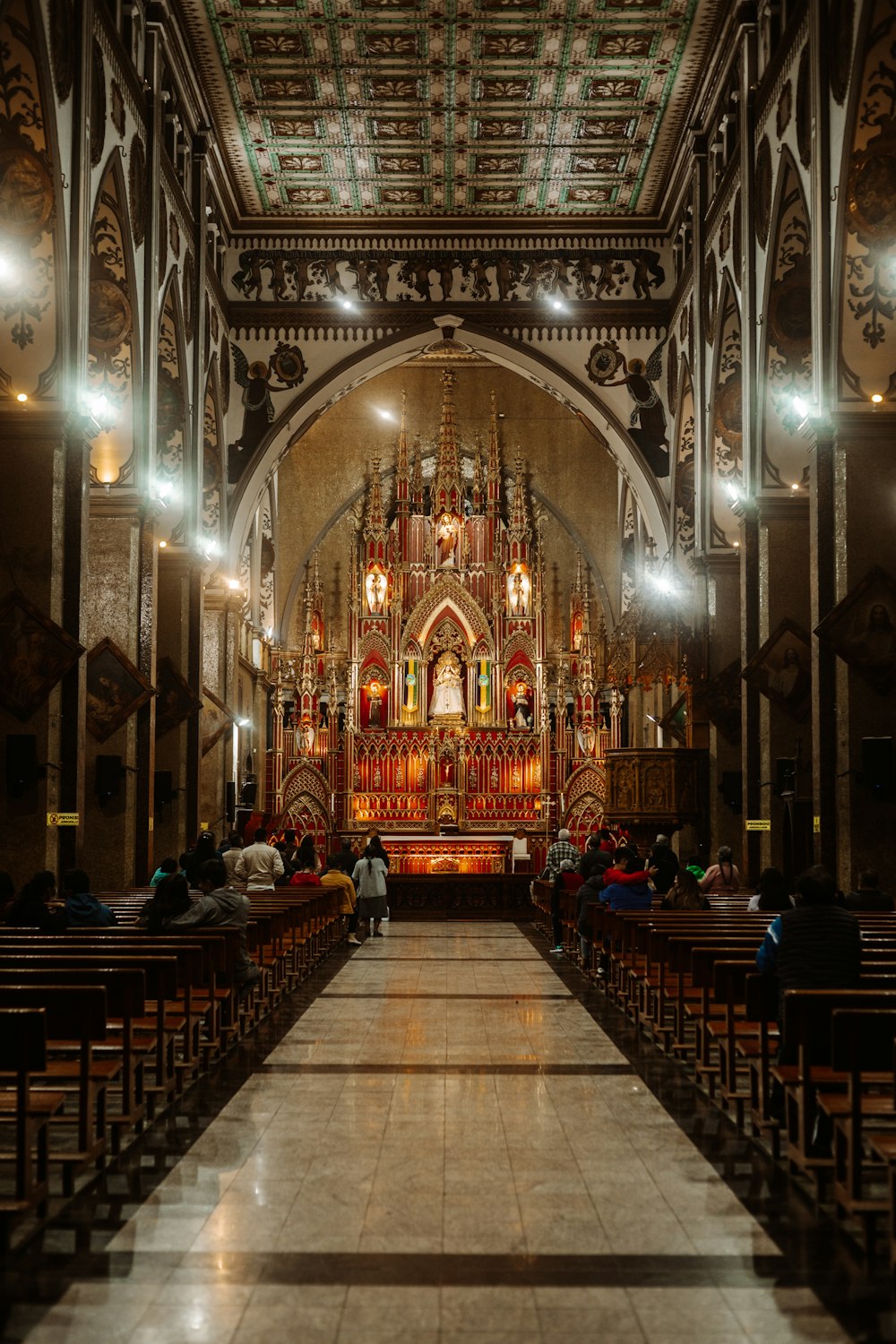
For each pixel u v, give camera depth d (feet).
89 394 59.06
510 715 121.39
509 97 83.10
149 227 68.44
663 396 97.86
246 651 107.65
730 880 60.49
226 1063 34.76
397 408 130.41
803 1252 19.40
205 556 81.92
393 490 128.88
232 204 96.02
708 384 83.05
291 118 85.30
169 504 74.59
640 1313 17.06
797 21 60.03
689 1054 35.91
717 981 27.32
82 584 52.80
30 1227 20.49
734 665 79.61
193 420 81.87
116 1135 24.98
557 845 75.46
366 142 88.22
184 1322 16.74
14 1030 19.75
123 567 66.03
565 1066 34.37
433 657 122.83
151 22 69.26
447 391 124.47
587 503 127.95
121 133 62.95
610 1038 39.06
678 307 94.02
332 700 121.29
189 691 78.48
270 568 123.34
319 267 98.73
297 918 51.08
